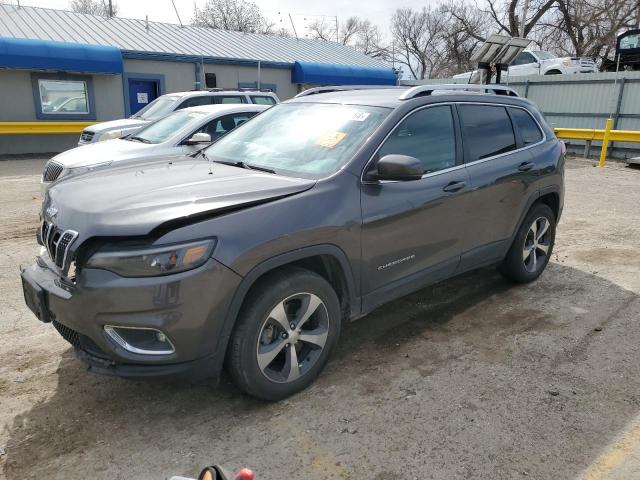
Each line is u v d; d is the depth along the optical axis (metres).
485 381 3.49
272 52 22.73
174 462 2.73
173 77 19.50
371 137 3.60
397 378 3.53
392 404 3.23
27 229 7.19
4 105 16.50
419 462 2.73
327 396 3.31
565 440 2.91
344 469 2.68
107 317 2.67
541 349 3.94
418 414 3.13
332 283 3.52
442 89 4.25
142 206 2.82
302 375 3.29
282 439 2.91
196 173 3.52
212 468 1.49
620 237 7.13
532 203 4.91
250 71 21.09
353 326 4.32
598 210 8.89
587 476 2.63
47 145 17.36
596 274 5.61
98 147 7.85
